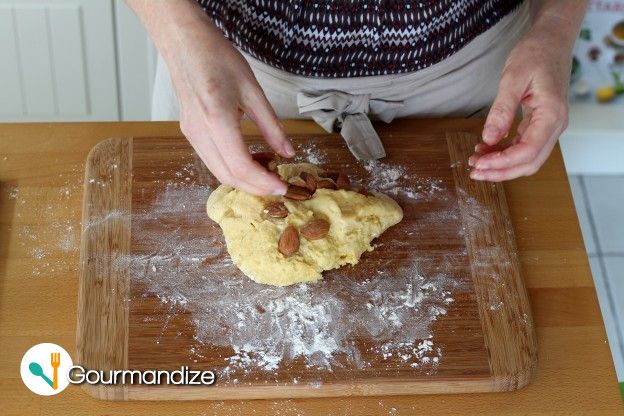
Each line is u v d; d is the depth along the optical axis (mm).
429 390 1019
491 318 1062
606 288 2039
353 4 1104
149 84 1993
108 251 1089
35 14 1838
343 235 1103
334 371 1002
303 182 1131
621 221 2131
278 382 988
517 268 1113
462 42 1213
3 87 1983
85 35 1886
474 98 1320
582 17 1185
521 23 1297
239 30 1149
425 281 1093
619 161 2098
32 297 1069
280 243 1073
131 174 1171
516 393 1032
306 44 1158
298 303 1060
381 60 1191
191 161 1192
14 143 1219
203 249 1103
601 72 2010
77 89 1996
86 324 1021
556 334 1083
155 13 1007
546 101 1059
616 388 1040
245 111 992
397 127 1283
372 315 1055
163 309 1041
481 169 1046
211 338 1020
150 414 993
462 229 1148
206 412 997
